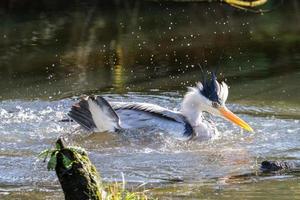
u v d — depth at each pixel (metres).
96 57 19.69
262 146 12.36
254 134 13.11
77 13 25.56
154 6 26.42
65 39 21.84
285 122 13.72
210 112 13.60
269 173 10.66
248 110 14.57
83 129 13.19
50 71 18.22
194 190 9.82
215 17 24.58
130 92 16.14
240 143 12.66
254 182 10.16
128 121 13.18
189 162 11.44
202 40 21.45
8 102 15.15
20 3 26.41
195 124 13.45
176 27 23.28
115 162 11.44
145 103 13.85
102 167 11.13
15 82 17.06
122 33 22.62
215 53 19.89
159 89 16.41
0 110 14.50
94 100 12.66
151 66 18.69
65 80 17.27
